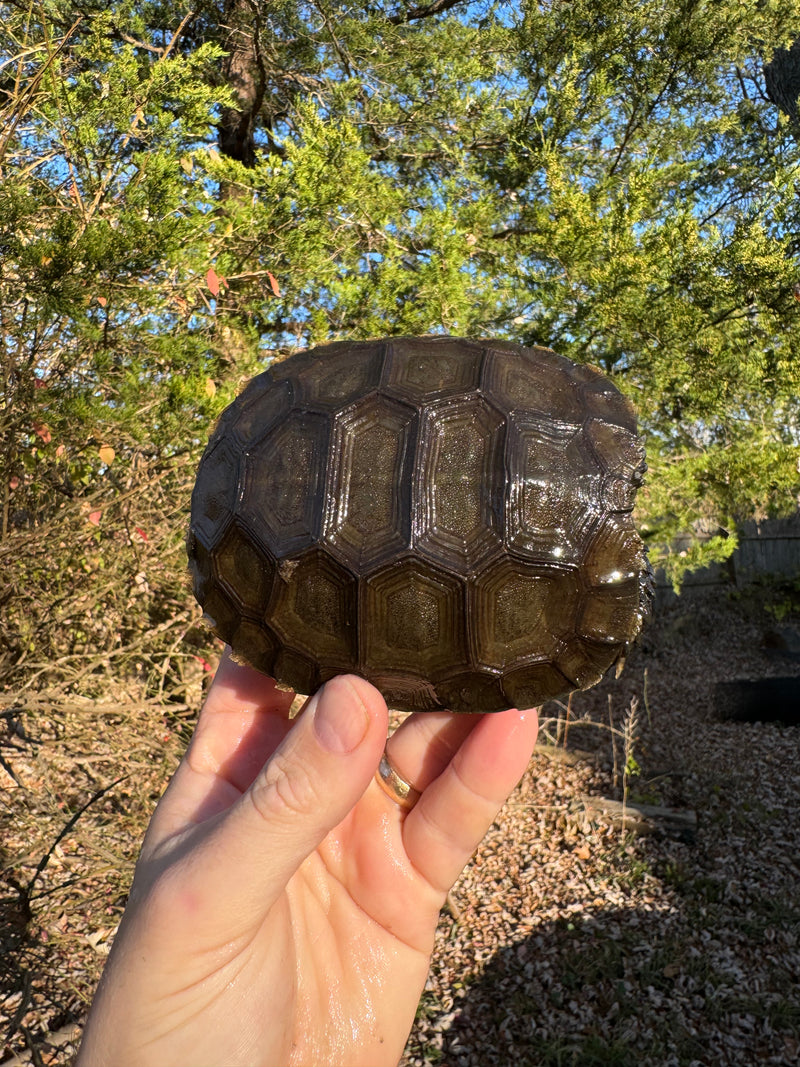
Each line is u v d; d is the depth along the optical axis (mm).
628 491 243
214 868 198
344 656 235
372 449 238
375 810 275
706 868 908
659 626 1794
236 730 270
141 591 772
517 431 239
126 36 1018
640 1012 694
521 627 233
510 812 1066
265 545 238
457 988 754
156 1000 199
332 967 252
